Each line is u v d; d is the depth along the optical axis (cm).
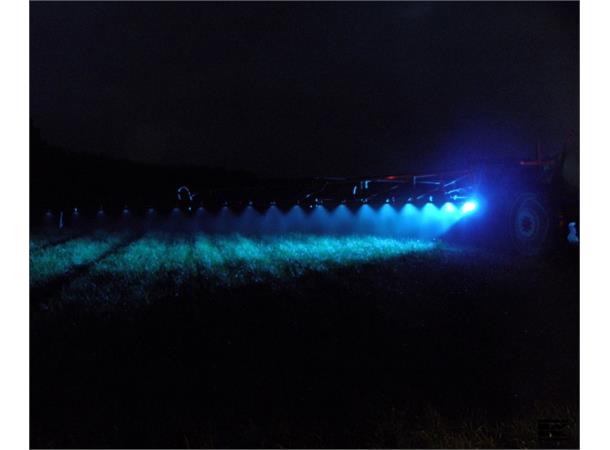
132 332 702
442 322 755
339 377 589
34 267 1102
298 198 1722
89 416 510
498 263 1093
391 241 1350
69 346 652
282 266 1097
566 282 947
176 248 1395
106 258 1235
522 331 725
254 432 488
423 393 561
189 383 571
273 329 720
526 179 1218
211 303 827
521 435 495
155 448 472
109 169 2370
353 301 841
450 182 1348
